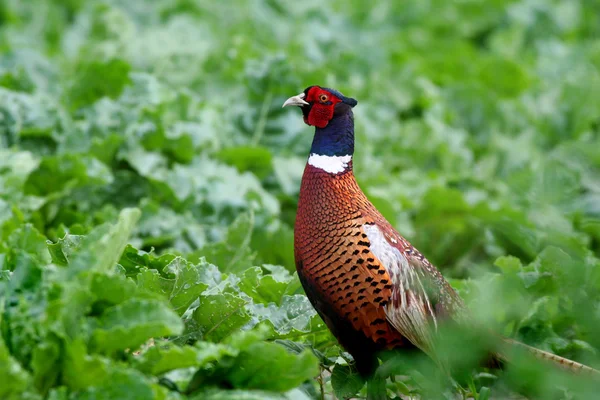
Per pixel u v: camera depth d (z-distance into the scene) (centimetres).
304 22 1855
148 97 1220
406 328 707
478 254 1224
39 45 1719
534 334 816
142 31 1816
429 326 716
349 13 2059
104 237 624
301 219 732
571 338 842
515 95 1759
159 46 1526
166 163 1149
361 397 770
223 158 1195
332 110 738
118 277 604
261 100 1288
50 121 1129
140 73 1245
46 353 570
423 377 759
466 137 1525
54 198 1036
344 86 1458
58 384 587
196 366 621
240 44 1530
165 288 696
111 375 569
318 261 717
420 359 728
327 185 728
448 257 1225
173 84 1449
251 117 1280
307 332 731
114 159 1112
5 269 700
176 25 1652
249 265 896
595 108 1566
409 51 1870
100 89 1237
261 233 1043
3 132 1102
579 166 1362
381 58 1706
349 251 707
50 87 1350
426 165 1426
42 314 591
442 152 1424
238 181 1138
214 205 1073
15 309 599
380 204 1162
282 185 1186
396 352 724
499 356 737
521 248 1162
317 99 739
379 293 702
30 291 618
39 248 721
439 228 1223
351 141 743
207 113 1246
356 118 1362
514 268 859
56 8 1909
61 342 573
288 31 1836
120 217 645
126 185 1104
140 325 583
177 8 1889
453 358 726
